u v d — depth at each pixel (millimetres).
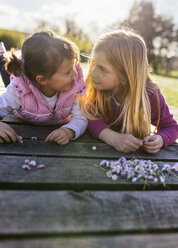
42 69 1338
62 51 1320
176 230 826
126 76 1497
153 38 35750
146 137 1501
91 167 1142
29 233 724
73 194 915
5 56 2477
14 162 1098
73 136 1474
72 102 1645
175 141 1741
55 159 1176
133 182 1066
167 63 36562
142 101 1533
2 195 867
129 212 865
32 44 1343
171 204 943
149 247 741
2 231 715
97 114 1675
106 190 1041
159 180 1106
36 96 1490
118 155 1337
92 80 1572
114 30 1669
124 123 1605
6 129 1329
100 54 1441
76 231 753
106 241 743
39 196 883
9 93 1505
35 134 1503
